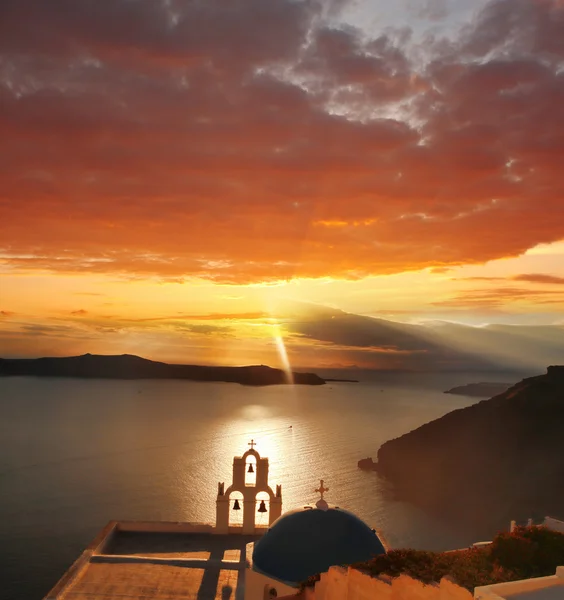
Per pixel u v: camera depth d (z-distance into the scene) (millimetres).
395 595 12906
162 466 125938
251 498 35219
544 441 112438
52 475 119188
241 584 28141
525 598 10461
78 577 28297
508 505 96625
